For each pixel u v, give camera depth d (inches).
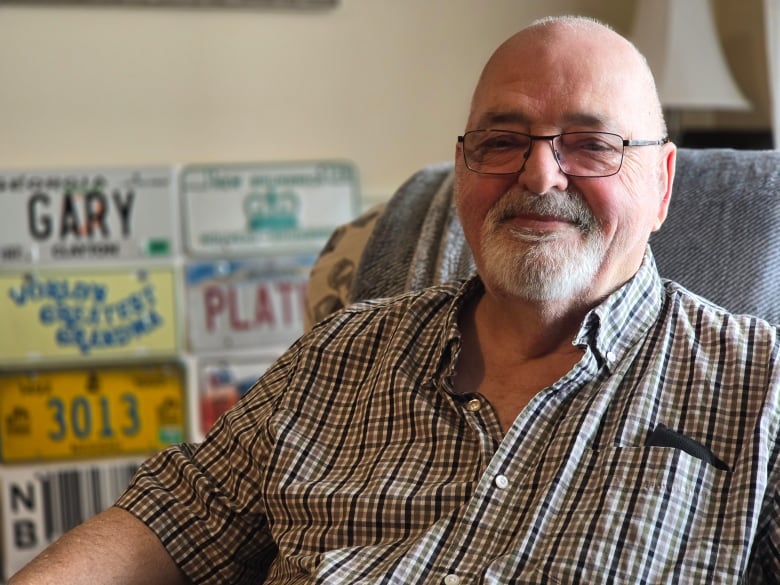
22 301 95.2
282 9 97.3
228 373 98.7
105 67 95.4
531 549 42.1
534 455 44.4
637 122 47.1
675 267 54.4
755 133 99.0
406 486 45.6
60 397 96.5
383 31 99.2
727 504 41.2
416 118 100.6
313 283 65.5
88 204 95.3
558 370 47.6
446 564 43.3
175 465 52.4
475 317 50.5
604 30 48.2
